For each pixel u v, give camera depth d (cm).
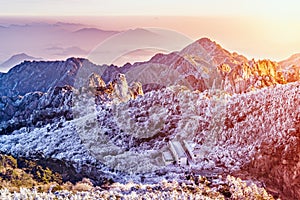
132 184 2569
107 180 2709
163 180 2506
